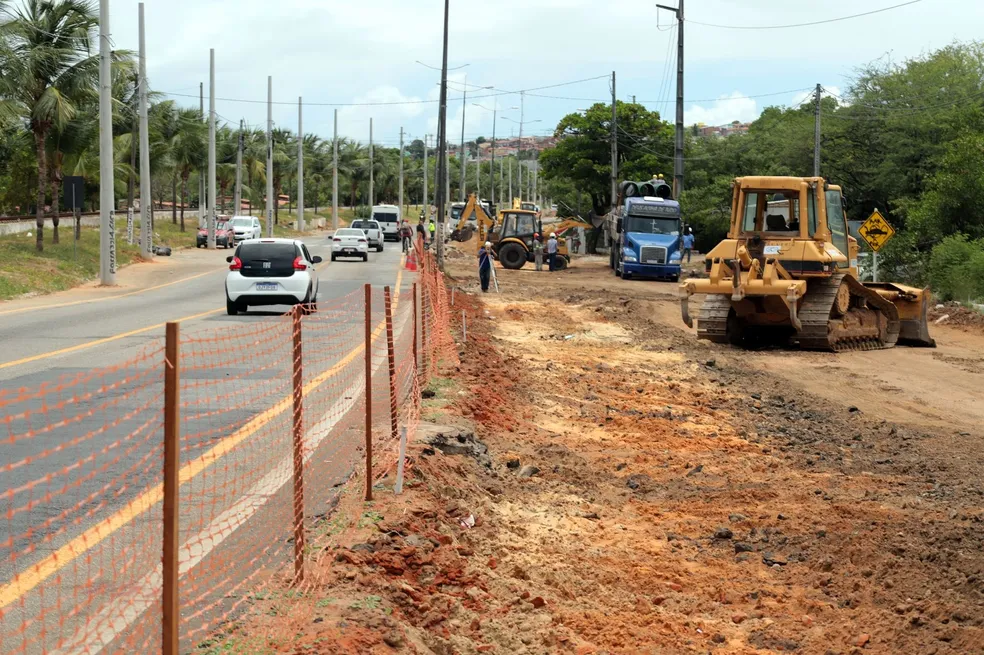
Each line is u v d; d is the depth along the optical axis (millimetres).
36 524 8398
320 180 167375
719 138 88688
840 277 27000
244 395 15188
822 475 13086
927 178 46031
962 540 9852
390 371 11969
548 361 23250
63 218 72188
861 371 23406
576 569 9008
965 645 7465
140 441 11695
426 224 103250
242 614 6621
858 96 58781
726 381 21453
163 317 27984
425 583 7984
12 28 46062
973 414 18453
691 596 8602
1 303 32938
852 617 8172
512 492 11656
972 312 34938
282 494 9734
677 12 55094
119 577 7184
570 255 78875
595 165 89438
